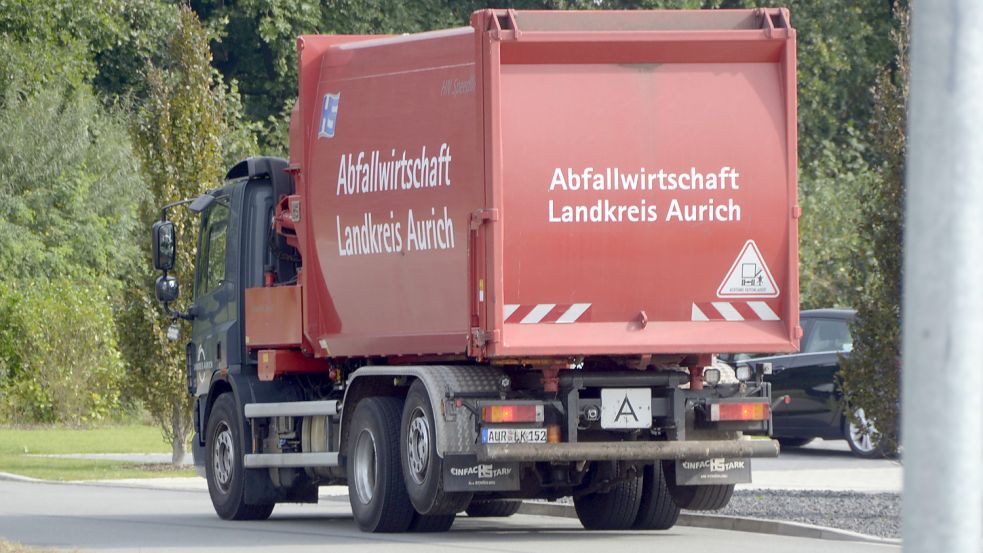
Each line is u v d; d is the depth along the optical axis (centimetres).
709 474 3303
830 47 11931
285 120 11456
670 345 3125
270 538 3381
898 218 3641
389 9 12500
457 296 3188
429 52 3278
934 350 1095
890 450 3706
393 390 3516
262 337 3866
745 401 3262
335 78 3550
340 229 3531
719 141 3139
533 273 3086
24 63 11756
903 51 3747
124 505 4428
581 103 3098
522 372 3269
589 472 3453
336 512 4356
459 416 3170
